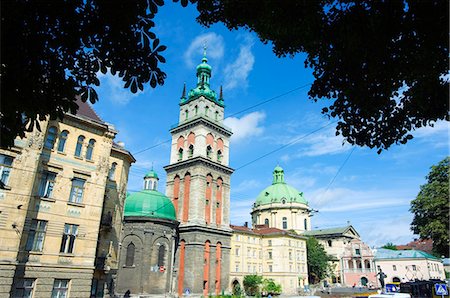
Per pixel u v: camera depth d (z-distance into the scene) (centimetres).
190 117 7194
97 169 3073
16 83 725
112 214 3462
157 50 783
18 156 2547
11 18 665
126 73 796
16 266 2423
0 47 677
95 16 736
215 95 7456
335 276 10062
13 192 2473
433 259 9450
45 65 770
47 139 2803
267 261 8031
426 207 3447
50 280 2598
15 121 771
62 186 2812
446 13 728
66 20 724
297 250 8375
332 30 837
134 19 739
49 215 2692
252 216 11150
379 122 1017
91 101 838
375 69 865
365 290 8025
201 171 6481
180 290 5781
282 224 10338
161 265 5506
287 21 838
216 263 6250
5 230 2392
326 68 947
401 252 9638
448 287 3456
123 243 5372
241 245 7606
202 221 6200
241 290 6738
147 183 6594
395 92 955
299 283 8038
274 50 980
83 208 2914
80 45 770
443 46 787
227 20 925
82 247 2841
